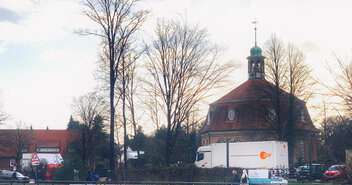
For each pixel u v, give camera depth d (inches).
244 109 2479.1
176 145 2358.5
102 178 1380.4
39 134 3550.7
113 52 1460.4
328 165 1582.2
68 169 1412.4
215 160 1456.7
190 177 1279.5
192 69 1437.0
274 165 1355.8
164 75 1459.2
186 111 1466.5
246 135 2390.5
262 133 2229.3
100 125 2822.3
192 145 2452.0
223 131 2498.8
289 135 2063.2
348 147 1370.6
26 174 2175.2
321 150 2229.3
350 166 1106.7
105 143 2999.5
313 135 2479.1
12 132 3216.0
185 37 1444.4
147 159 2193.7
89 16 1453.0
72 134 3090.6
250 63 2711.6
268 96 2178.9
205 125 2691.9
